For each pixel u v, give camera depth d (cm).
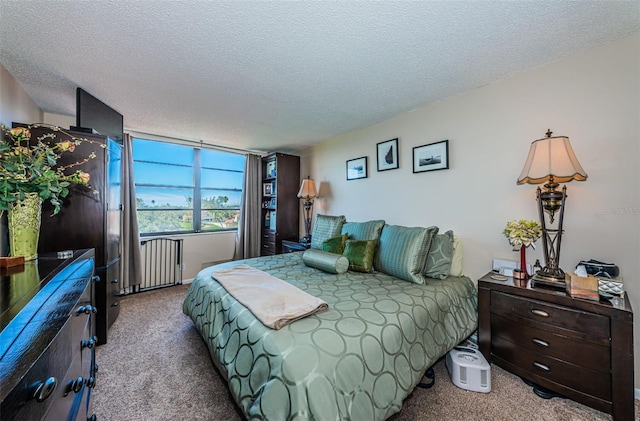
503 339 171
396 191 292
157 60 176
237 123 310
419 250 211
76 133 201
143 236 361
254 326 134
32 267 118
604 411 133
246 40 155
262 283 187
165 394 156
